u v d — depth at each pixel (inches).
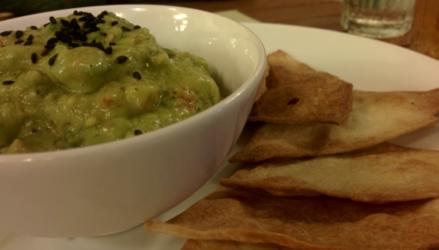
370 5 17.8
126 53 11.1
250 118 13.0
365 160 12.2
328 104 12.7
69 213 9.9
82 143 10.4
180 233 10.2
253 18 20.3
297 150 12.3
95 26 11.9
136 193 9.9
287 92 13.5
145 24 14.2
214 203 11.1
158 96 10.9
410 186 11.1
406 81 14.1
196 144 10.0
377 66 14.6
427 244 9.9
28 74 10.9
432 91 13.3
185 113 11.0
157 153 9.6
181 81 11.5
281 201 11.4
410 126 12.5
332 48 15.4
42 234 10.4
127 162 9.4
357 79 14.4
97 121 10.5
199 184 11.0
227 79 12.9
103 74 10.7
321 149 12.3
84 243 10.8
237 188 11.8
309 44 15.7
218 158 10.9
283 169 12.1
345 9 18.8
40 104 10.8
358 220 10.8
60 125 10.6
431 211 10.8
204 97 11.6
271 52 15.5
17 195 9.5
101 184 9.5
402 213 10.9
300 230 10.4
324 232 10.4
